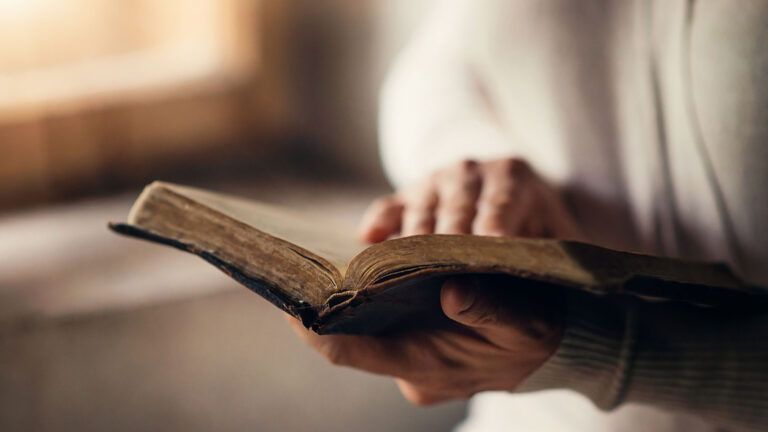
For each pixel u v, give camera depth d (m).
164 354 1.74
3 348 1.64
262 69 2.20
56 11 2.04
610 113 0.98
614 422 1.01
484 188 0.91
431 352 0.75
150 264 1.82
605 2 0.96
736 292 0.73
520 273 0.62
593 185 1.00
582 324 0.75
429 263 0.64
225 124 2.22
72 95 2.02
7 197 2.00
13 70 2.02
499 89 1.09
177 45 2.24
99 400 1.72
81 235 1.92
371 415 1.87
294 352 1.82
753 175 0.86
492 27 1.07
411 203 0.91
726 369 0.77
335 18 2.07
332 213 2.01
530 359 0.75
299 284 0.69
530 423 1.11
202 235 0.72
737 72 0.85
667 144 0.93
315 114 2.22
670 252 0.95
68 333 1.67
